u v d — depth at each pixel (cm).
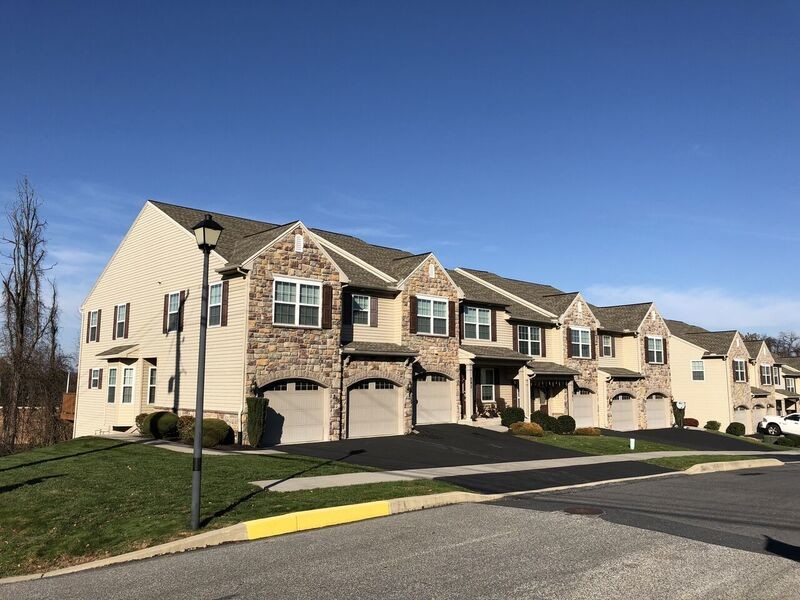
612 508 1262
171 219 2759
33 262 3841
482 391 3319
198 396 1048
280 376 2308
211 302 2447
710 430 4544
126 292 3056
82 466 1670
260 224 3100
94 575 827
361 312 2734
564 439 2836
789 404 6125
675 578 761
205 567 834
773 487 1652
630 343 4212
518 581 748
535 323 3591
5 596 753
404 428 2700
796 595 704
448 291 3039
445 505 1288
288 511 1104
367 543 948
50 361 4078
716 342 4988
